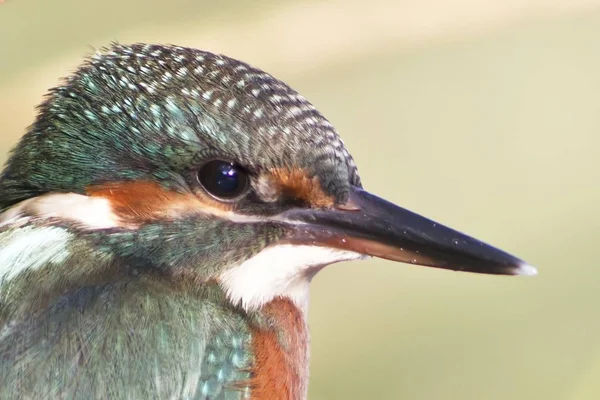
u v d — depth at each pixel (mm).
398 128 1802
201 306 1638
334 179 1646
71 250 1636
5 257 1635
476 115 1812
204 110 1636
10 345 1623
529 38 1820
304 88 1805
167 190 1637
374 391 1745
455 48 1818
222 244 1640
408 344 1756
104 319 1627
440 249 1652
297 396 1653
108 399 1621
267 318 1646
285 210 1645
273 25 1805
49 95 1644
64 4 1799
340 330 1762
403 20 1812
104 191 1637
